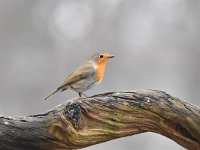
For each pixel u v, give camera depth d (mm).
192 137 9273
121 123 9102
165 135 9281
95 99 9016
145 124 9180
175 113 9148
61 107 8922
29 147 8930
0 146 8875
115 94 9102
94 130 9023
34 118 8867
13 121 8828
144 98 9117
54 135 8891
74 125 8914
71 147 9016
